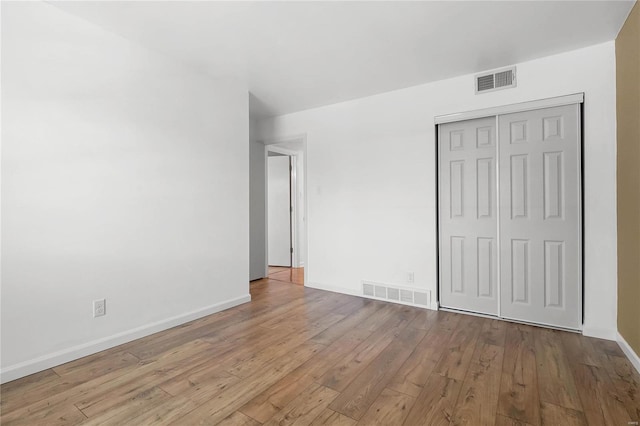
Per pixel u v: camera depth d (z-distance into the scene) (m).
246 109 3.67
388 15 2.24
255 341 2.60
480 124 3.18
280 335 2.72
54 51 2.18
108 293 2.47
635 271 2.13
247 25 2.37
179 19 2.29
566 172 2.76
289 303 3.66
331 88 3.61
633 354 2.15
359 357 2.30
